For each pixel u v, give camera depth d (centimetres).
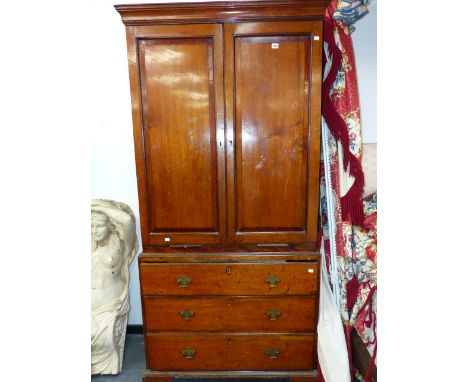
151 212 165
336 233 174
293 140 158
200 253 167
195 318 171
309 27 147
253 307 169
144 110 156
